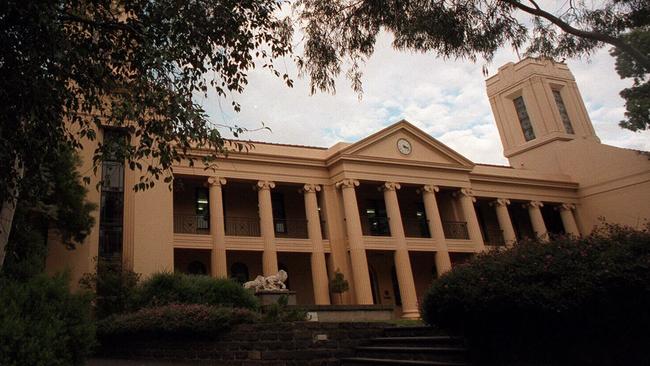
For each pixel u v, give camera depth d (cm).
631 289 571
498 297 657
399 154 2762
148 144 770
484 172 3216
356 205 2531
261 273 2517
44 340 573
